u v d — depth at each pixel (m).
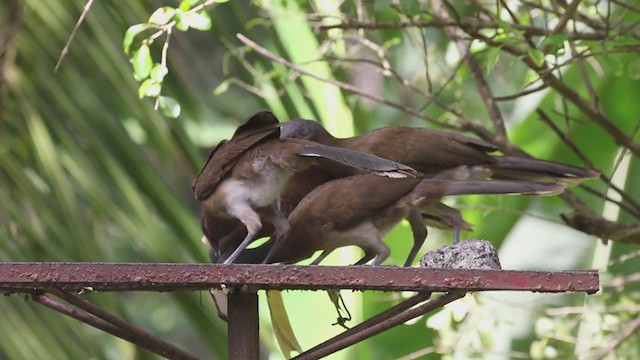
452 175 10.00
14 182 11.16
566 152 13.77
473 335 12.15
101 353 11.49
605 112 13.76
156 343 7.54
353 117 13.17
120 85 11.66
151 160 12.48
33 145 11.31
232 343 7.68
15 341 11.04
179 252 11.69
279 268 7.07
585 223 11.10
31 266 7.00
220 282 7.05
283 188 9.16
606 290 12.35
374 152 9.89
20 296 11.19
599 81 13.70
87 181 11.39
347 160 8.20
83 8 11.71
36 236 11.12
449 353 12.27
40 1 11.64
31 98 11.40
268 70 12.64
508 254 14.02
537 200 14.12
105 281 7.02
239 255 9.04
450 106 12.83
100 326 7.61
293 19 12.45
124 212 11.41
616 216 14.00
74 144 11.45
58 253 11.14
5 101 11.32
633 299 12.41
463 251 7.77
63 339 11.26
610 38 10.29
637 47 10.49
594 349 12.12
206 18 9.98
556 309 12.39
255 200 8.57
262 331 12.84
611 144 13.70
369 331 7.63
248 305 7.69
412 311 7.62
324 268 7.09
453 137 10.09
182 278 7.04
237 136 8.72
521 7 12.38
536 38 12.52
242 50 11.88
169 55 12.12
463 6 12.05
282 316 9.80
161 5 11.77
